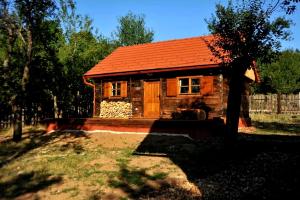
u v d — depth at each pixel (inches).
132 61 935.7
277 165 422.3
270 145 490.3
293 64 1585.9
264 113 1261.1
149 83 882.1
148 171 455.2
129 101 909.8
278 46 479.5
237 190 366.6
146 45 1019.9
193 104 799.7
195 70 800.9
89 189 404.5
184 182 407.8
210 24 522.0
